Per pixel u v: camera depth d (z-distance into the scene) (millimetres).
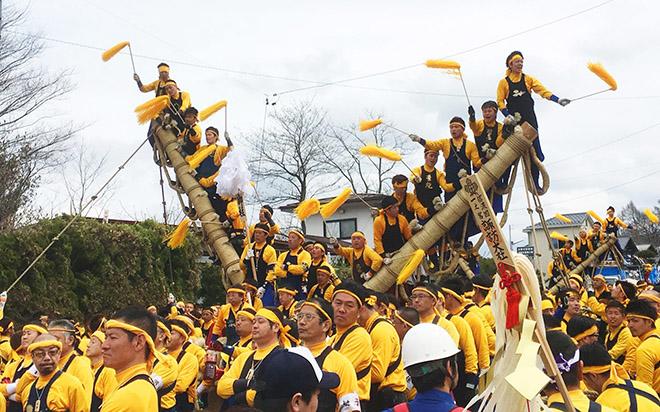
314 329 5656
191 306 13781
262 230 12406
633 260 27484
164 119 13570
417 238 11844
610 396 4738
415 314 7434
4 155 19672
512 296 3396
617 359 8008
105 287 16312
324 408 5238
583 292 13250
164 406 7180
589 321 6215
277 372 3434
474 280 9641
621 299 9938
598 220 21875
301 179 35438
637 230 58375
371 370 6664
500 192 12047
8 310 14297
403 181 12180
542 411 3896
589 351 4816
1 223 19000
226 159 12266
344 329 6438
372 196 28906
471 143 12086
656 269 25984
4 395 6664
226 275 12773
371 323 6906
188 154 13727
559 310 10961
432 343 3934
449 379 3947
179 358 8148
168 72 14031
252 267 11859
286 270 11578
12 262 14648
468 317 8297
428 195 12258
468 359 7863
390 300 10227
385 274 11773
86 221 16422
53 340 6277
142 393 4367
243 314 7668
